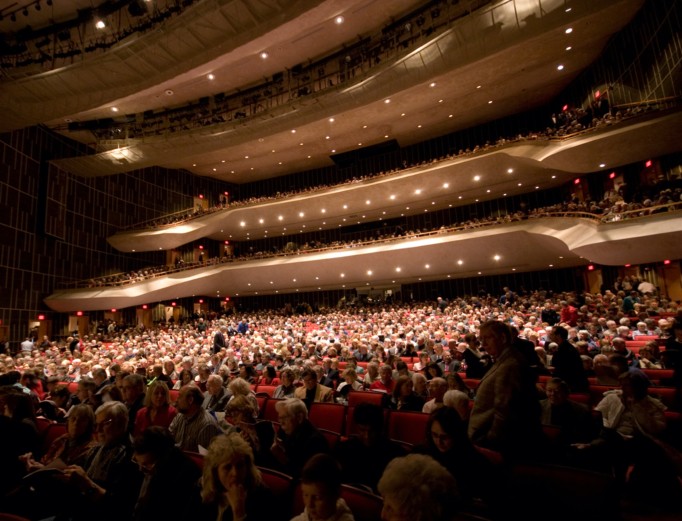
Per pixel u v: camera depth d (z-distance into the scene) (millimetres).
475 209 25406
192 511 2357
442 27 16219
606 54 17484
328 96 19125
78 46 18422
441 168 21438
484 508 2531
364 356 9242
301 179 30281
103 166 22109
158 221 27562
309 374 5523
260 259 26047
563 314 10844
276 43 18000
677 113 13445
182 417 3795
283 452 3303
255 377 7691
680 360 4938
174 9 15680
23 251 19984
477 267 23172
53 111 17406
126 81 16891
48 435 4266
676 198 13266
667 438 3555
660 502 3285
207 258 30719
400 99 20781
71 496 2719
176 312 27609
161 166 28281
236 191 32438
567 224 17000
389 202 24984
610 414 3912
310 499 1775
